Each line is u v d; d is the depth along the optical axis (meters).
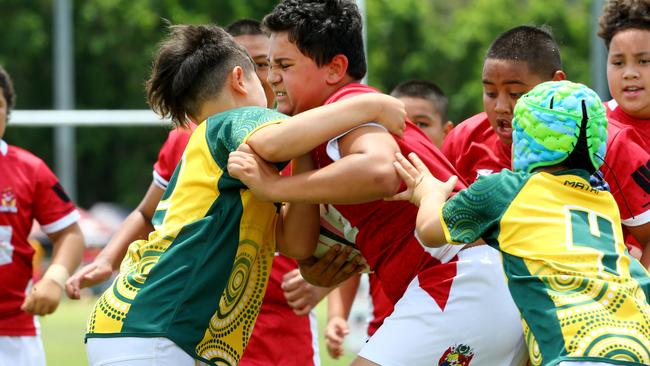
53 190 18.73
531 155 11.72
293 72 12.95
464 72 101.12
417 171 12.27
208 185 12.21
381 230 12.68
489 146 15.54
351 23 13.07
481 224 11.74
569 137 11.52
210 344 12.14
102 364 11.92
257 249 12.52
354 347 32.72
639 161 13.79
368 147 11.89
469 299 12.17
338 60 12.98
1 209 17.88
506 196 11.60
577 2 107.56
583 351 10.86
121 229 17.05
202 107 12.98
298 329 17.47
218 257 12.06
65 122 43.03
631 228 13.86
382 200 12.56
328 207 12.98
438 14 114.62
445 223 11.76
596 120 11.63
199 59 12.91
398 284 12.82
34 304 17.70
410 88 21.33
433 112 21.09
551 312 11.12
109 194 94.69
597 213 11.63
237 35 17.05
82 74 92.94
